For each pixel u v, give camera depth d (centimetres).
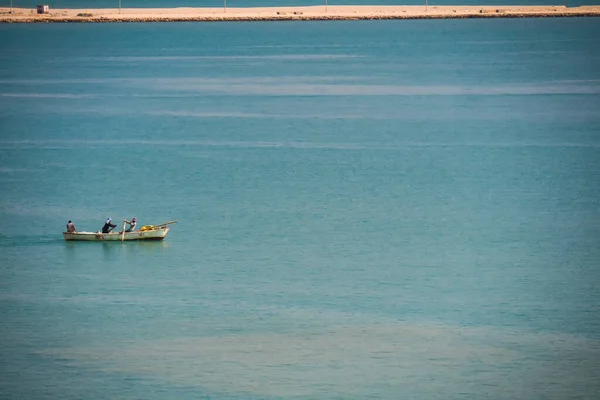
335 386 12144
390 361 12750
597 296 14775
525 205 19900
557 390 12081
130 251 17038
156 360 12788
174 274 15838
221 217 19175
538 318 14012
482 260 16425
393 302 14612
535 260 16400
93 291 15125
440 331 13600
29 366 12625
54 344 13238
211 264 16312
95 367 12606
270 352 13000
